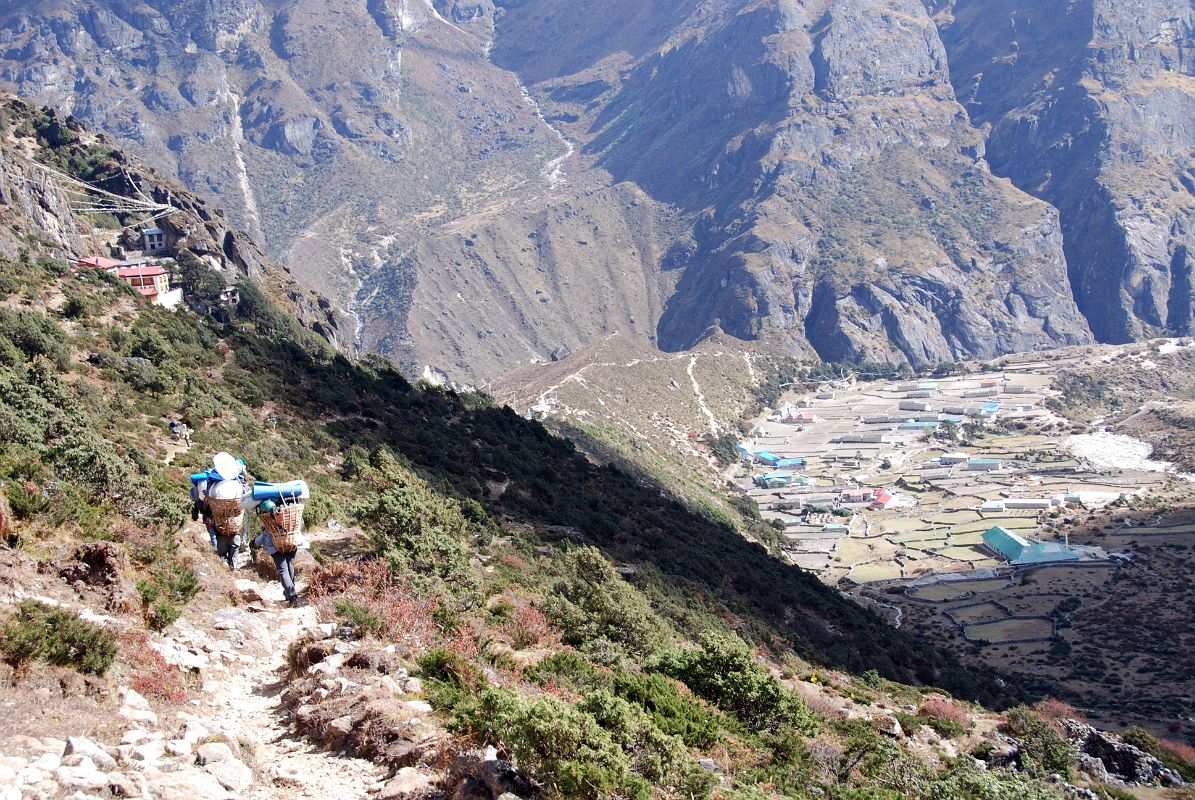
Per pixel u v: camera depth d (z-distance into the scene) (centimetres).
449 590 2328
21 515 1930
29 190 10069
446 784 1217
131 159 14325
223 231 13400
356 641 1747
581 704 1536
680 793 1430
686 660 2406
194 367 7312
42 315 6656
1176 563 14938
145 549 2014
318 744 1347
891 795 1973
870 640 7931
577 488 8694
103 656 1338
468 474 7412
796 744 2133
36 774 976
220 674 1598
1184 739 8400
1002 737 4366
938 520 19088
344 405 8100
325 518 3184
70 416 3653
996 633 12525
